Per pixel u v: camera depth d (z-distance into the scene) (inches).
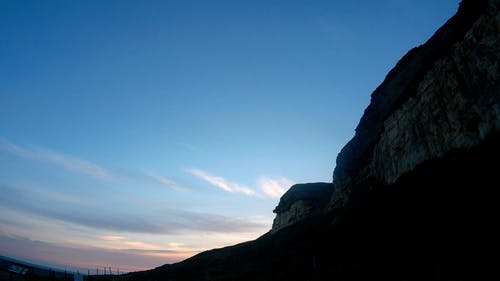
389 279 995.9
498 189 1066.7
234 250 3528.5
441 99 1790.1
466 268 798.5
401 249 1197.7
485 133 1432.1
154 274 3189.0
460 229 1023.6
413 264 1011.3
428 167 1726.1
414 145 1995.6
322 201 4050.2
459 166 1433.3
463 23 1701.5
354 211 2156.7
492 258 772.0
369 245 1462.8
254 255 2869.1
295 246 2466.8
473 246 877.8
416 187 1604.3
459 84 1640.0
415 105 2065.7
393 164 2235.5
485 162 1282.0
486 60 1469.0
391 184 2092.8
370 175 2667.3
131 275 3464.6
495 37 1433.3
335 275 1322.6
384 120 2504.9
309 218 3555.6
